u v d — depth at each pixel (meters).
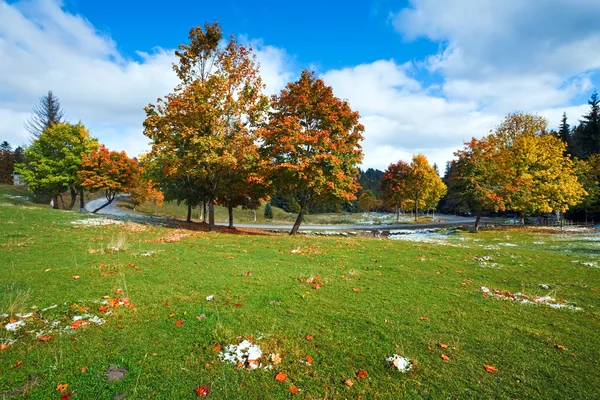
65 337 4.34
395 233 33.41
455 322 5.48
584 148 52.31
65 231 13.55
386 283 7.77
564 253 14.91
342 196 20.36
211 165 18.02
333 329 4.99
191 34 18.81
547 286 8.20
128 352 4.05
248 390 3.46
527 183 28.25
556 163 30.55
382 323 5.28
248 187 22.19
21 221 14.93
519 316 5.92
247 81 19.30
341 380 3.71
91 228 14.96
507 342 4.79
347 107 20.91
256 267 8.73
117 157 33.12
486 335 5.02
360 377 3.77
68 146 34.09
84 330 4.57
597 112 50.72
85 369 3.65
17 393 3.21
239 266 8.73
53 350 4.00
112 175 32.38
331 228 41.34
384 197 53.69
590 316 6.07
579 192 31.17
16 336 4.29
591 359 4.38
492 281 8.62
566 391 3.63
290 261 9.97
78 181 32.59
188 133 16.84
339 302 6.18
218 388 3.46
